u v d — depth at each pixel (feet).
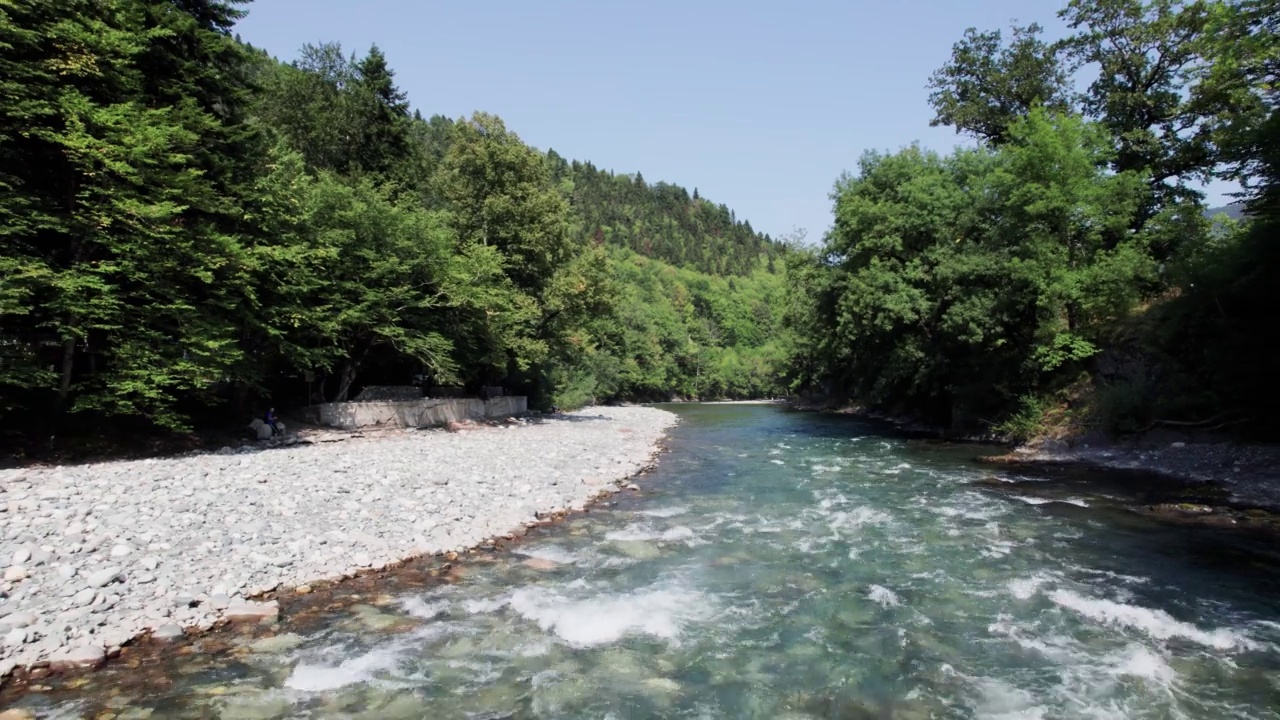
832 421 165.37
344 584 34.40
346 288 95.96
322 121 125.59
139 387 59.57
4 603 26.78
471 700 23.11
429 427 112.47
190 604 29.48
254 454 69.41
